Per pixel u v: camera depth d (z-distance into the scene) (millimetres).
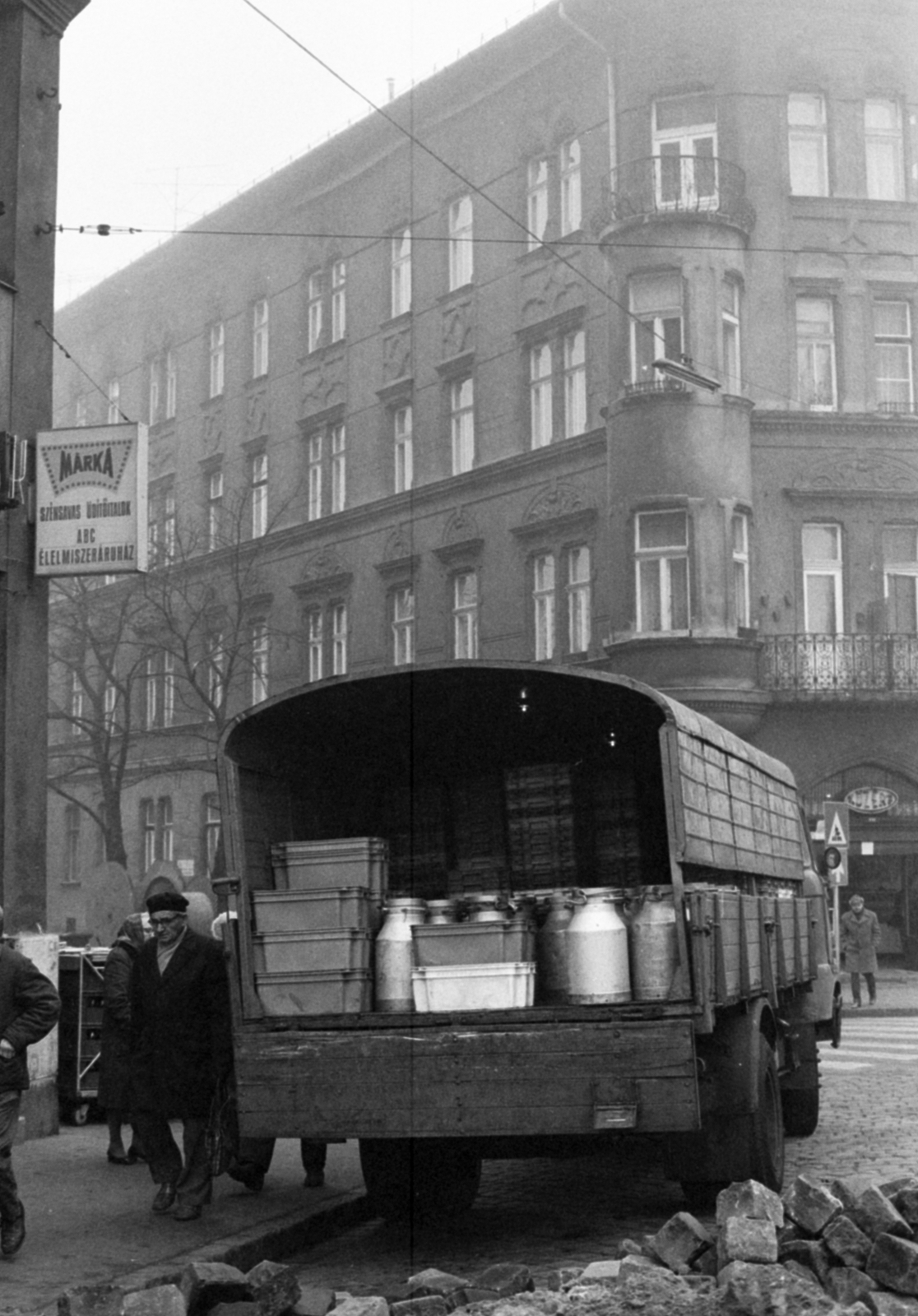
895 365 30688
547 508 32094
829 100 30828
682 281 29297
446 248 35438
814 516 29688
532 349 33156
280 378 39656
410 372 35969
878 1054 18219
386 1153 9148
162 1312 6164
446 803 9805
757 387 29969
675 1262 6941
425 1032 8094
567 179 32719
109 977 10570
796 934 11734
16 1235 7773
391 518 35906
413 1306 6410
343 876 8656
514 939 8211
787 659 28844
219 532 39062
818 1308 6074
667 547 28922
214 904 16672
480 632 33500
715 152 30500
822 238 30469
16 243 12625
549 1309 6316
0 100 12828
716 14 30594
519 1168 11430
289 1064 8148
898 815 29344
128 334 45031
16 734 12219
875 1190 6680
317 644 37562
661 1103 7832
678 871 8172
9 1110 7793
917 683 28906
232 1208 9078
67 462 12477
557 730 9516
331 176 38344
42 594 12586
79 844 39719
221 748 8641
